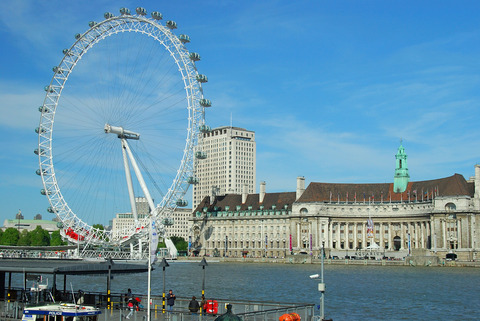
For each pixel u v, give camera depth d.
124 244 186.25
